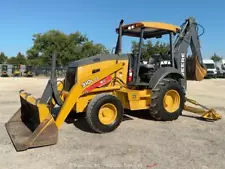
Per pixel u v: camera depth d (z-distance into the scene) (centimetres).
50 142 582
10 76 4072
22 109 737
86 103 697
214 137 657
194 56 929
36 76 4153
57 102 686
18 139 598
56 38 5172
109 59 764
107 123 681
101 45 5394
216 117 827
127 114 908
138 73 793
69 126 751
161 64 868
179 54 878
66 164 487
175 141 621
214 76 3722
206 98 1417
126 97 745
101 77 719
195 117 882
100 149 564
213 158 519
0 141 606
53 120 594
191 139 638
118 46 810
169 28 821
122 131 700
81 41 5412
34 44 5256
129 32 861
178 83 820
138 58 790
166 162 497
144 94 769
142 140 626
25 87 1966
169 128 736
